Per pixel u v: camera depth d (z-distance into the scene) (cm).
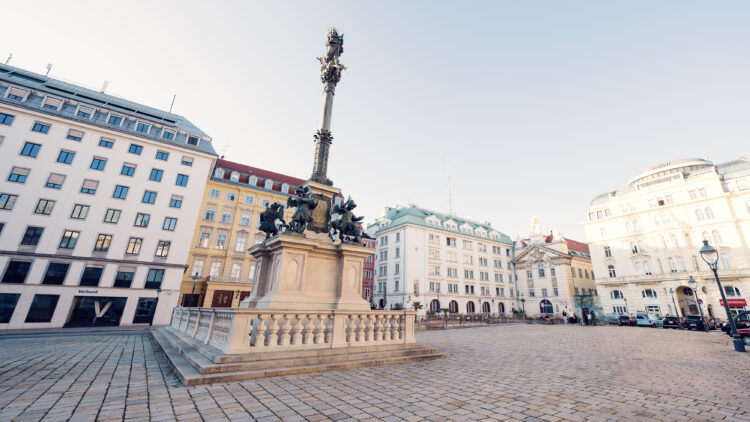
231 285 3369
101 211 2838
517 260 5825
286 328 757
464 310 4997
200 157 3397
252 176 3975
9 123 2664
